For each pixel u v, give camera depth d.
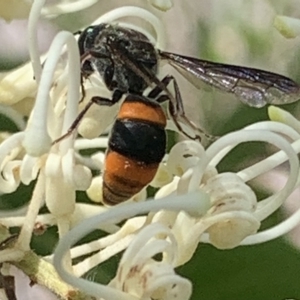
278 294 0.05
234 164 0.05
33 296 0.05
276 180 0.05
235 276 0.05
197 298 0.05
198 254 0.05
